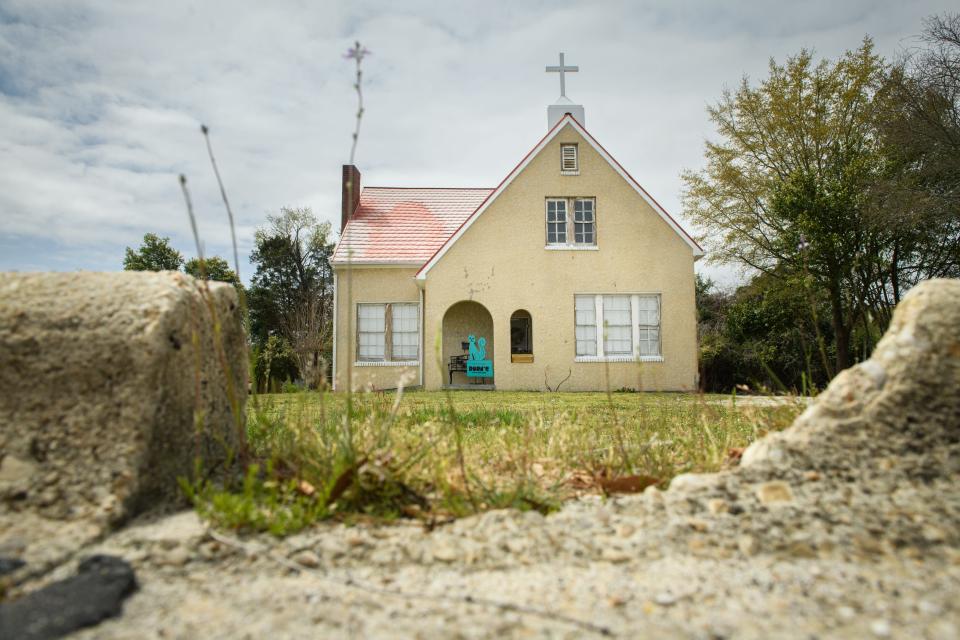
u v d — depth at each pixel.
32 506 2.21
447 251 16.33
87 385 2.42
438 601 1.90
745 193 24.03
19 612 1.63
